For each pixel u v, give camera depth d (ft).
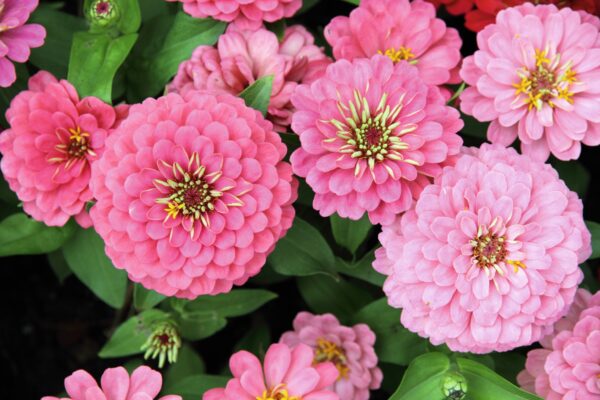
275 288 2.70
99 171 2.09
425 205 2.08
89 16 2.28
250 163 2.08
